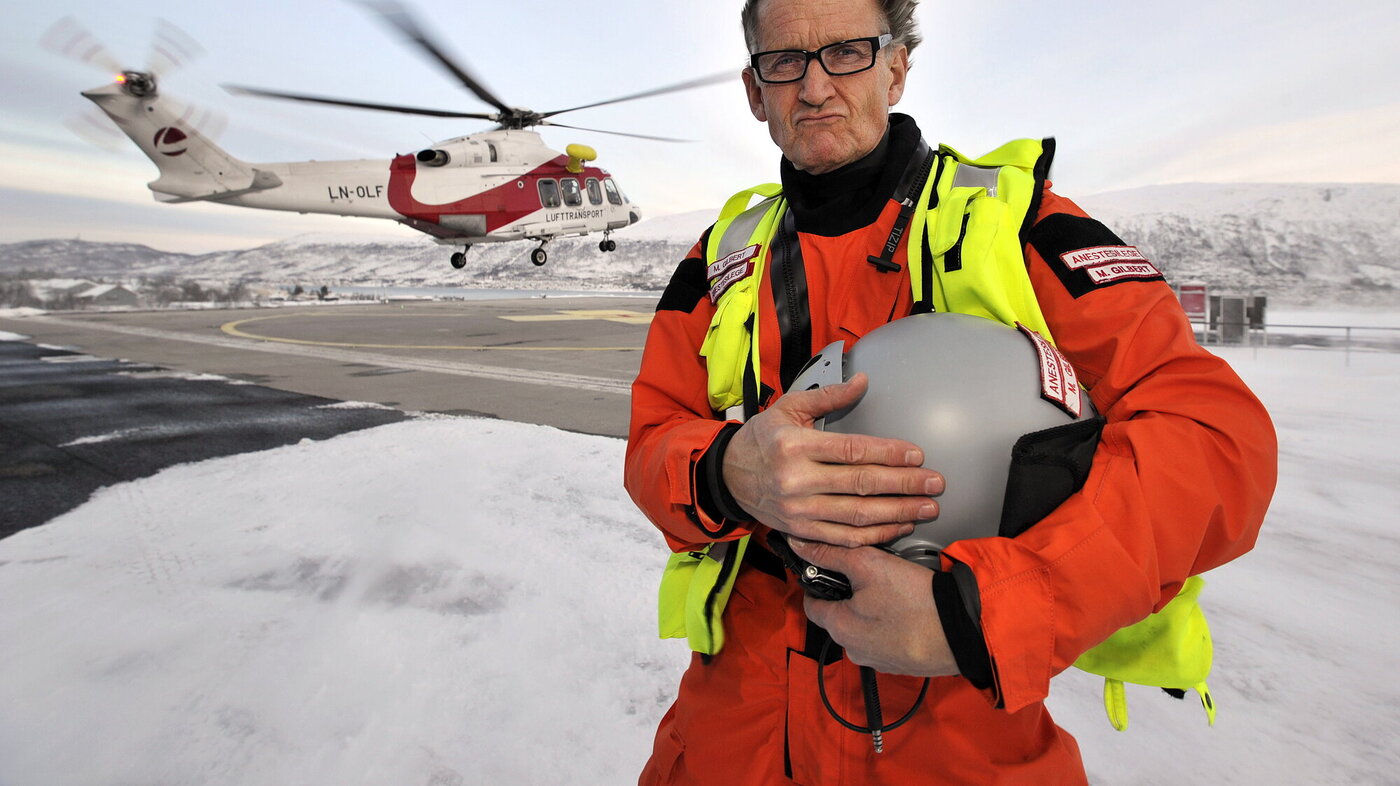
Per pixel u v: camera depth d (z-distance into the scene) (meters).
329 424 6.08
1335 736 1.83
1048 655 0.53
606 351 12.36
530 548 3.15
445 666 2.21
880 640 0.57
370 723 1.94
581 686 2.10
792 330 0.89
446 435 5.48
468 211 17.73
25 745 1.88
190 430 5.85
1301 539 3.21
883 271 0.85
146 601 2.70
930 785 0.74
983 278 0.75
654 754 1.05
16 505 3.92
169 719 1.97
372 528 3.43
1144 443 0.58
